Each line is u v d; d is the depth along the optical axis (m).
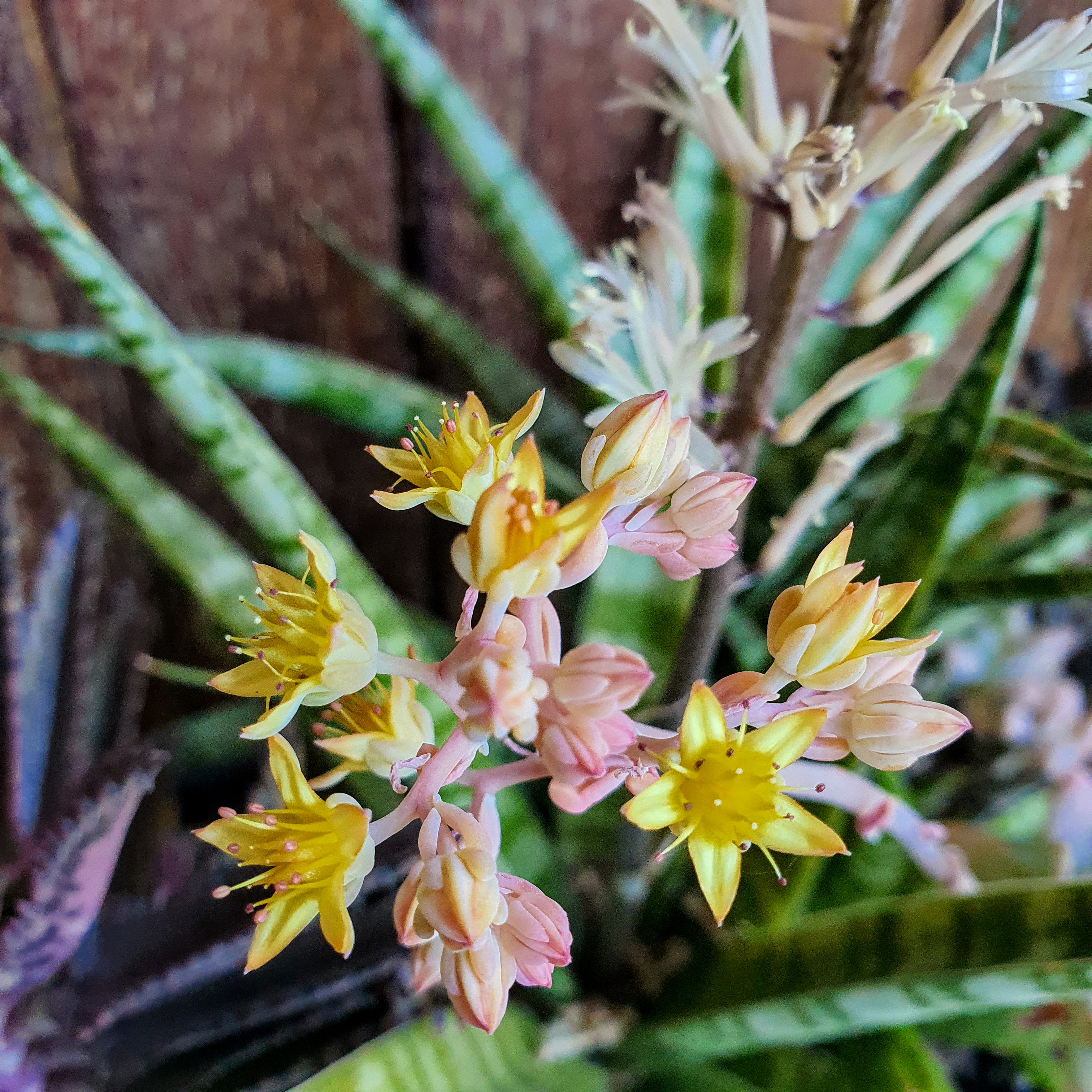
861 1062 0.12
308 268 0.19
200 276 0.18
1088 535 0.17
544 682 0.07
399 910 0.07
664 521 0.08
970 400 0.11
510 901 0.07
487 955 0.07
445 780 0.07
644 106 0.18
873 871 0.13
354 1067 0.10
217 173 0.17
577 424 0.17
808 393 0.17
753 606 0.15
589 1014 0.12
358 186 0.18
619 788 0.14
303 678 0.08
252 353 0.15
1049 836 0.15
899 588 0.08
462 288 0.20
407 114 0.18
